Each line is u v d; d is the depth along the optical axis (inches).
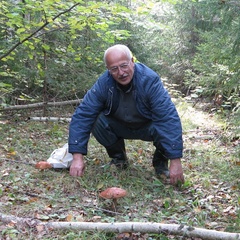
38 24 101.1
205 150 105.0
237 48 86.6
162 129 73.0
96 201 69.6
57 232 57.5
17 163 86.5
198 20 199.5
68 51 133.2
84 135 75.4
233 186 77.0
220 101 164.4
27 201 67.2
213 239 53.3
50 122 130.0
